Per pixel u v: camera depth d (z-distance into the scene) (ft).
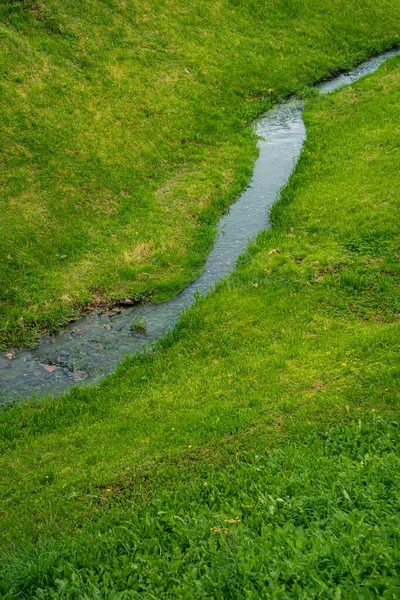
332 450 26.58
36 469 31.48
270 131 76.38
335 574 17.11
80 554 22.43
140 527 23.54
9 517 27.66
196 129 73.61
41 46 73.05
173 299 48.44
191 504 24.70
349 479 22.74
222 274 50.88
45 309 46.80
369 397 30.91
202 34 89.92
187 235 56.03
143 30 85.05
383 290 42.96
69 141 63.67
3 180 57.11
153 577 19.74
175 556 20.66
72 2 81.00
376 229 49.85
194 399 34.99
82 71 73.61
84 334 45.06
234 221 58.65
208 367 38.29
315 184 60.54
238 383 35.65
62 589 20.01
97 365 41.70
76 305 47.75
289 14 100.22
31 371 41.47
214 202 60.90
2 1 74.90
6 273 49.24
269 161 69.36
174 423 32.83
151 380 38.24
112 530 23.93
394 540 17.97
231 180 65.05
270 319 42.04
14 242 51.78
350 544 18.17
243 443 29.73
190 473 28.12
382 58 97.91
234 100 81.61
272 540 19.72
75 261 52.03
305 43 95.86
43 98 66.64
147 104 73.87
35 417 36.35
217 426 31.50
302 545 18.47
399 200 53.62
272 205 59.16
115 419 34.81
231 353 39.37
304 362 36.32
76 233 54.65
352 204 54.90
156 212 58.90
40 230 53.72
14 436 34.99
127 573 20.54
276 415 31.55
